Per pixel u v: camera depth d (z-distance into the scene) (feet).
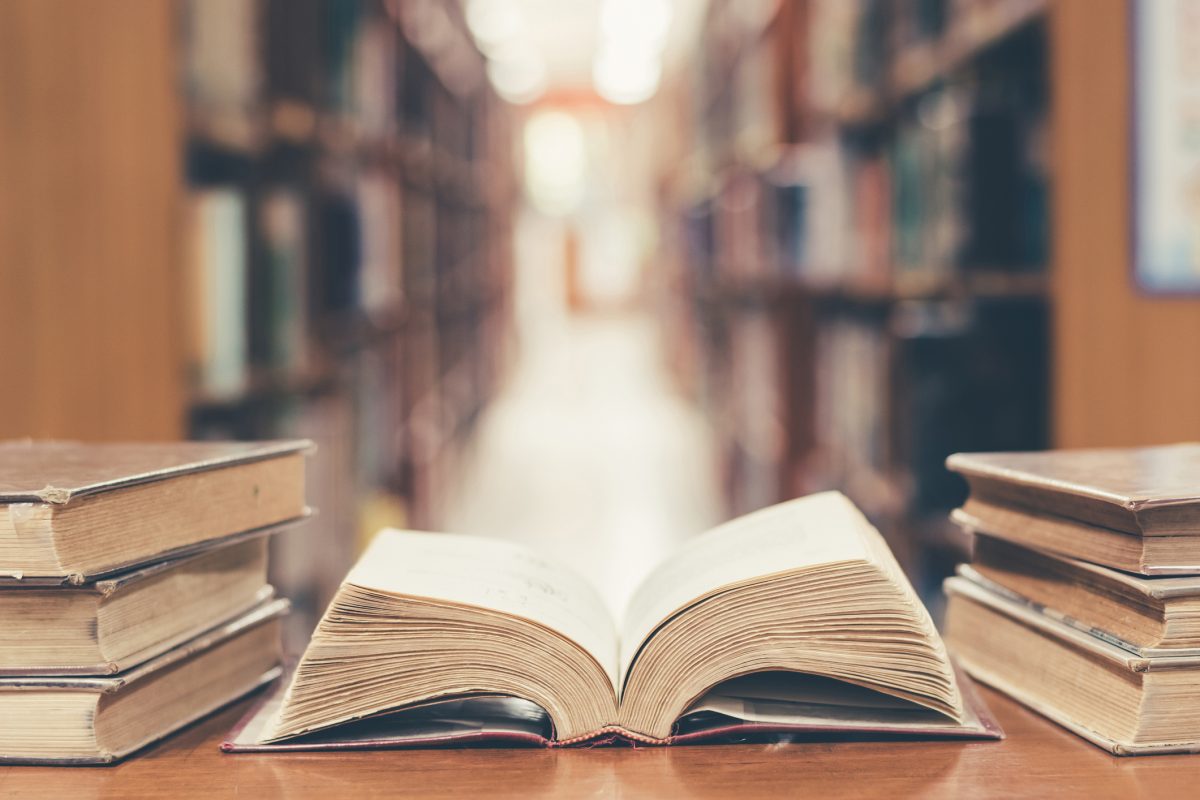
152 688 2.46
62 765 2.31
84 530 2.23
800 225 11.14
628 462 20.12
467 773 2.30
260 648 2.88
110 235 5.66
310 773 2.30
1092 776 2.24
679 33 35.01
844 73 9.84
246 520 2.71
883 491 7.75
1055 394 5.71
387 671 2.41
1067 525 2.46
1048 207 5.84
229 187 6.52
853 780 2.24
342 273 8.57
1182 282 5.65
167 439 5.70
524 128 47.91
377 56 11.21
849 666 2.39
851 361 9.09
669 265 29.71
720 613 2.40
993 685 2.76
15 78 5.60
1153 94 5.59
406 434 12.67
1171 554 2.25
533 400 29.48
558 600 2.67
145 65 5.61
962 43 7.00
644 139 45.78
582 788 2.22
